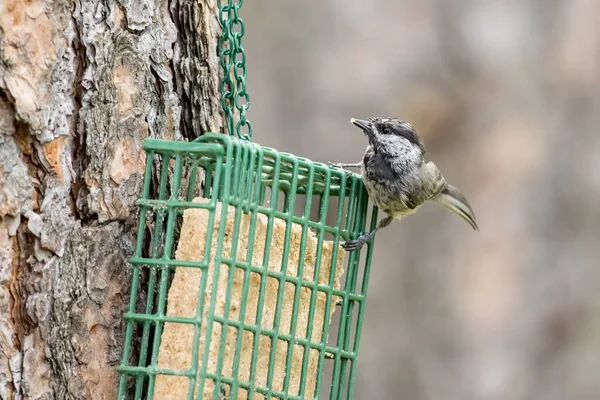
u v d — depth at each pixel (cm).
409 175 1281
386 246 2198
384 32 2261
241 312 858
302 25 2264
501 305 2161
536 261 2181
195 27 1000
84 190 889
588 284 2167
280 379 920
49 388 859
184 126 991
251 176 869
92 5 909
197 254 854
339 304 1012
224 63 1014
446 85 2247
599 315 2152
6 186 850
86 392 870
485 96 2252
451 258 2189
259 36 2252
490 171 2222
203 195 973
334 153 2192
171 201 870
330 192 1010
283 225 923
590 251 2186
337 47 2253
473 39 2266
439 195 1414
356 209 1020
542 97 2264
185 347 842
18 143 859
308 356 938
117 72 919
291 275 931
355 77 2231
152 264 866
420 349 2144
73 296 873
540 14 2303
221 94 1024
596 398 2112
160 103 959
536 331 2150
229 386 862
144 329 867
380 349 2148
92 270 882
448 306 2166
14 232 855
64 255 873
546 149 2227
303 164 934
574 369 2116
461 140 2238
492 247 2188
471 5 2278
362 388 2128
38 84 866
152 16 957
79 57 899
